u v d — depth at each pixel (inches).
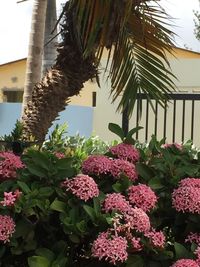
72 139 204.1
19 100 570.9
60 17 221.5
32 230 90.9
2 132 386.9
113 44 214.5
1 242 90.0
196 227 97.4
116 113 271.4
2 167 98.8
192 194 95.1
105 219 90.2
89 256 90.3
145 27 215.0
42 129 237.5
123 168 101.4
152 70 223.5
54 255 90.3
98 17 193.5
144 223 90.0
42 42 309.7
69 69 230.2
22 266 94.3
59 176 97.2
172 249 98.6
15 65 577.6
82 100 463.8
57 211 93.4
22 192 93.1
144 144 170.4
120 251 85.5
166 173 103.0
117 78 224.5
